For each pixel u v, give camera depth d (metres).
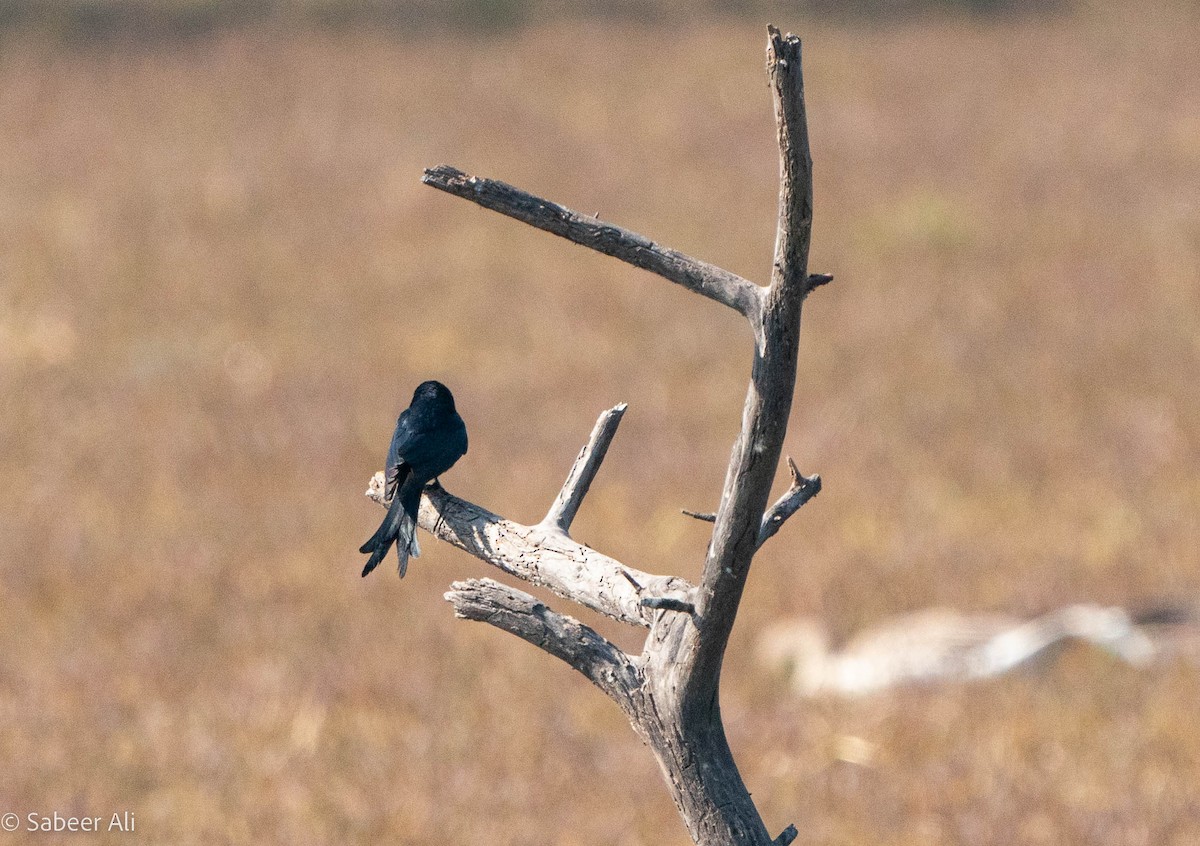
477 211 31.47
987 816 10.13
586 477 5.23
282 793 10.61
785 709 12.30
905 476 17.58
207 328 24.14
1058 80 41.00
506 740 11.58
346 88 40.72
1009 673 12.76
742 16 48.94
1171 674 12.52
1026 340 22.91
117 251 28.17
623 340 23.78
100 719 11.88
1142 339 22.73
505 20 48.59
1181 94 39.31
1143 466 17.64
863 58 43.56
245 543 15.77
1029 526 16.00
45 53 42.91
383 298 26.00
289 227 30.12
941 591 14.22
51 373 21.88
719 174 33.50
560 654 4.48
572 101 39.75
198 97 39.44
